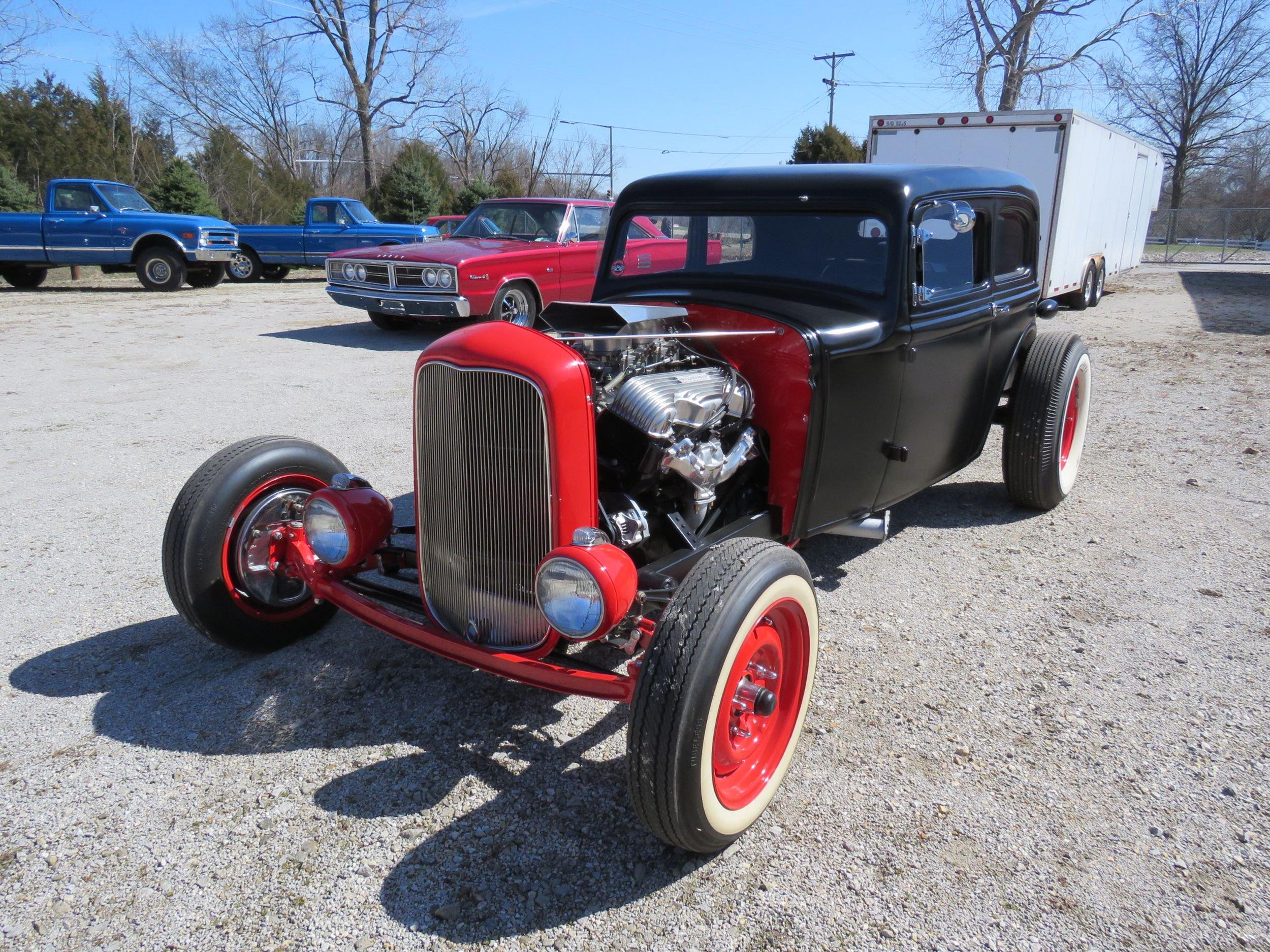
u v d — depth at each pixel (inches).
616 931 89.1
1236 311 568.1
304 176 1969.7
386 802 107.7
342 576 126.8
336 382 337.1
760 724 104.7
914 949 86.9
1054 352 194.5
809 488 134.2
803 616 104.7
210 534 127.9
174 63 1631.4
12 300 607.5
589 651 141.3
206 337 445.1
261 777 112.1
